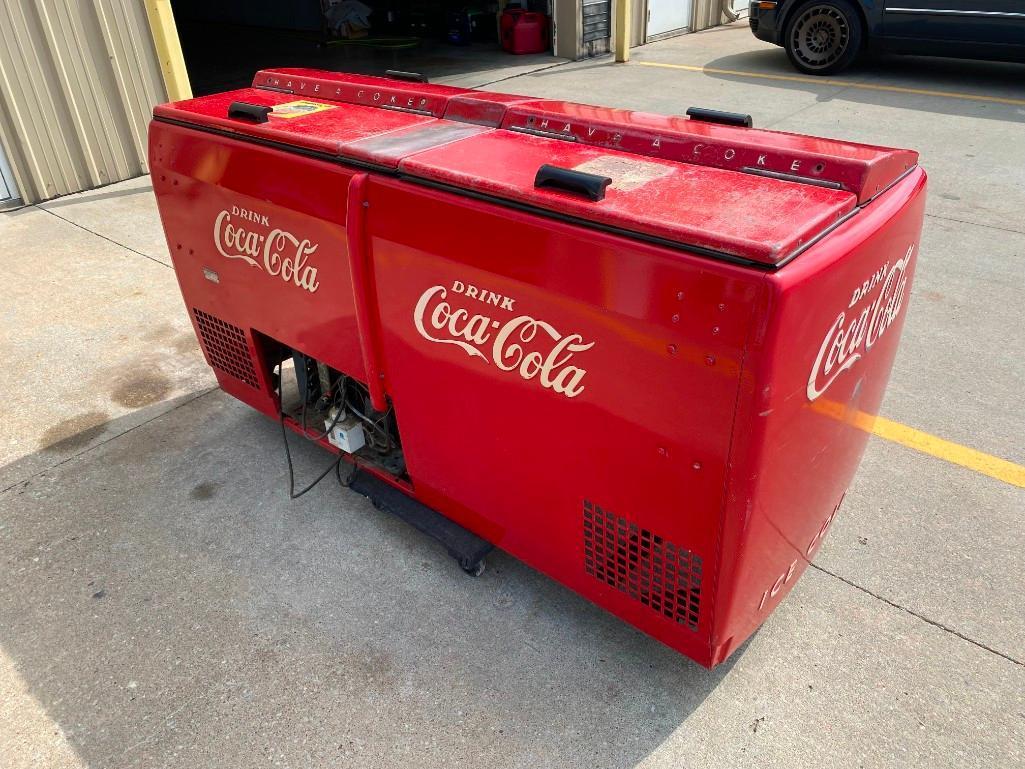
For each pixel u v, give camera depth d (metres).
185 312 4.30
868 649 2.26
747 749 2.00
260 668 2.26
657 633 2.04
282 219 2.35
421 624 2.39
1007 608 2.38
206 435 3.30
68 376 3.72
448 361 2.06
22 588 2.56
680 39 11.48
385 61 10.54
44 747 2.06
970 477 2.92
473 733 2.06
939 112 7.18
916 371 3.55
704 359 1.50
